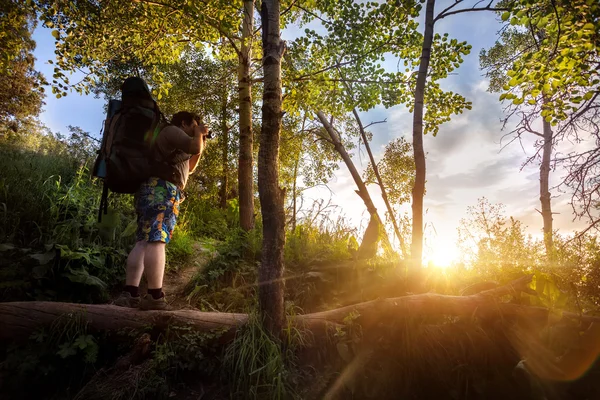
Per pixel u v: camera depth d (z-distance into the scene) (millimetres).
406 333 2812
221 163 10867
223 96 10414
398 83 6727
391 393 2666
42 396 2354
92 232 4051
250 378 2424
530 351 2715
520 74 3691
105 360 2564
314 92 7523
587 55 3566
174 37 6449
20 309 2500
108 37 5855
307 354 2742
